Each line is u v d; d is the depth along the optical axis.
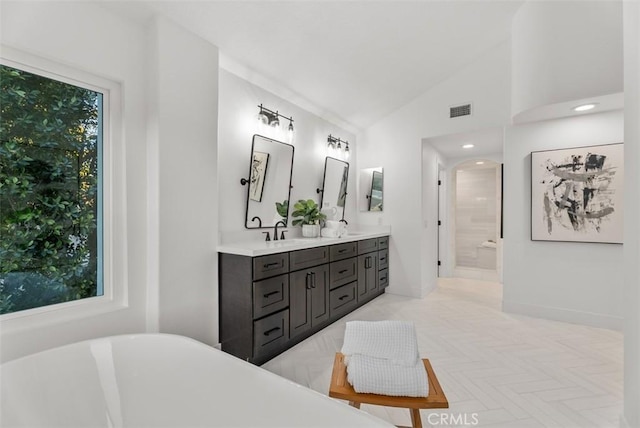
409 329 1.31
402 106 4.08
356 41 2.68
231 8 2.04
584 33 2.38
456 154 4.98
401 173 4.11
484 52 3.40
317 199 3.77
